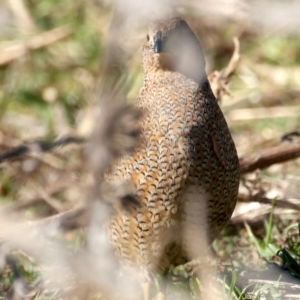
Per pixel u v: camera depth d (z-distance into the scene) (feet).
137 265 32.58
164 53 32.01
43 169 43.75
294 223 39.73
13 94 56.24
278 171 47.32
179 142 30.83
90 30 57.67
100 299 32.40
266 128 52.47
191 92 31.73
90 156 22.00
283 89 55.52
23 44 57.52
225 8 56.03
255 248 38.09
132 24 48.75
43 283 34.22
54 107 53.88
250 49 57.72
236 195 33.27
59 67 56.75
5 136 50.37
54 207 43.14
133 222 31.27
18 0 59.26
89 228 24.90
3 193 45.96
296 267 34.73
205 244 32.07
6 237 26.30
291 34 57.57
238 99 54.54
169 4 51.70
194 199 31.07
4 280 34.47
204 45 56.70
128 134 27.48
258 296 31.91
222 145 31.96
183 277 35.86
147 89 32.32
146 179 30.89
